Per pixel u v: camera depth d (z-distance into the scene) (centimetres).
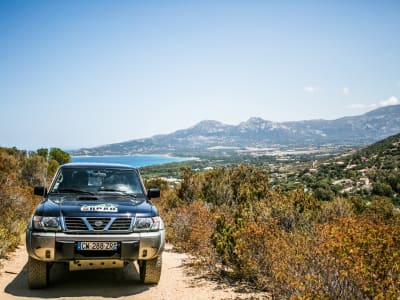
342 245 414
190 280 640
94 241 528
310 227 731
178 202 1580
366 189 5975
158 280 596
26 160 2605
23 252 844
